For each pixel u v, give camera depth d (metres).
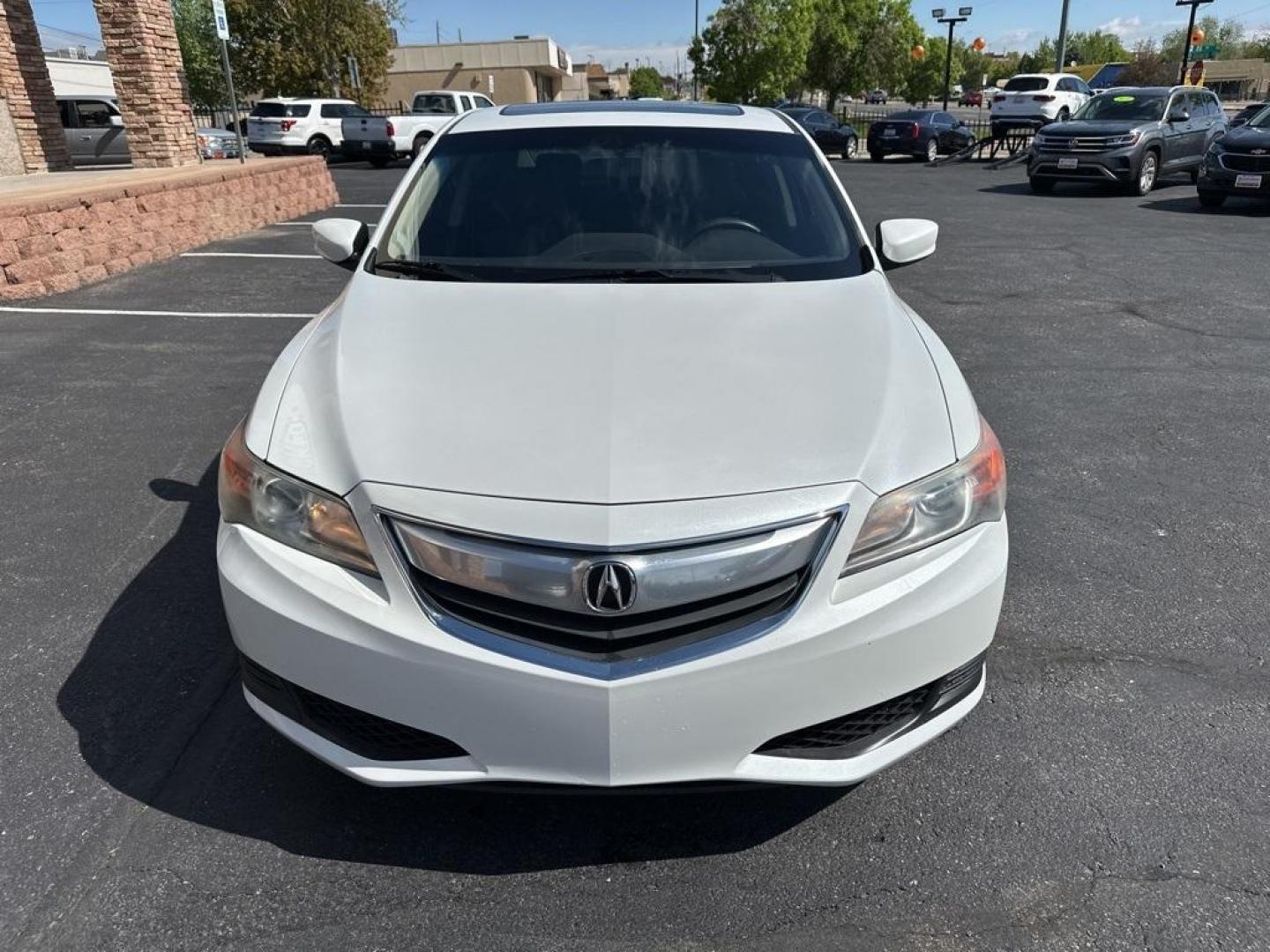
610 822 2.36
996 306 7.86
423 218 3.29
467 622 1.96
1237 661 3.02
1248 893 2.14
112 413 5.16
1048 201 15.70
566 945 2.03
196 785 2.47
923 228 3.42
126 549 3.70
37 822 2.33
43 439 4.79
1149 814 2.38
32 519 3.94
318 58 33.72
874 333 2.60
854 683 2.04
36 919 2.06
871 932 2.06
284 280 8.56
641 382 2.30
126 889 2.14
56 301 7.67
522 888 2.17
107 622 3.20
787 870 2.22
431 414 2.19
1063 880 2.19
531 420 2.16
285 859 2.24
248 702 2.29
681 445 2.09
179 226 9.84
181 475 4.38
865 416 2.22
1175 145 16.70
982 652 2.24
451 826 2.34
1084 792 2.46
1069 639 3.13
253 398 5.42
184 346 6.44
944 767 2.55
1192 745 2.63
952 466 2.20
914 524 2.11
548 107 3.95
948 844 2.29
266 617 2.08
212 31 34.72
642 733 1.93
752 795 2.45
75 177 10.91
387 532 2.00
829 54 40.88
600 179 3.39
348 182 19.14
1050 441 4.89
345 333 2.62
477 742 1.98
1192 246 10.82
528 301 2.74
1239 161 13.65
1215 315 7.57
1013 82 25.61
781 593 1.99
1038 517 4.02
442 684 1.95
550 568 1.90
